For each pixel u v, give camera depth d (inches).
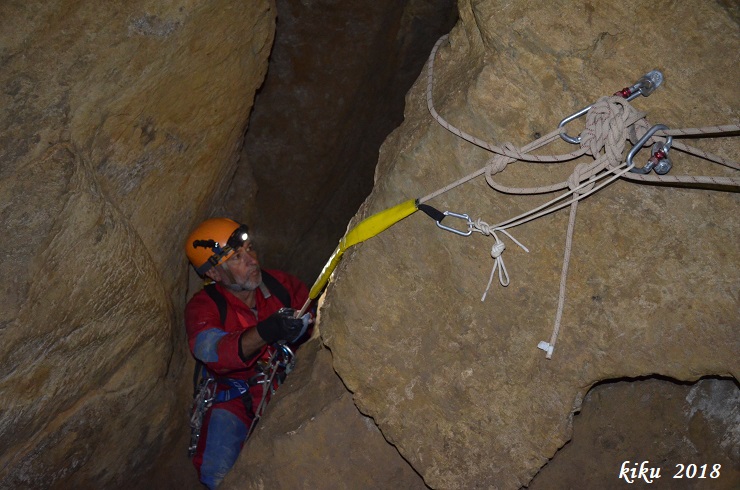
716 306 74.4
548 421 82.2
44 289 92.0
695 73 69.0
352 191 167.3
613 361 79.0
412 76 152.5
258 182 158.2
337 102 149.2
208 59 106.9
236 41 110.5
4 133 86.2
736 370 75.1
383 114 158.6
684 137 70.7
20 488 107.9
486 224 77.5
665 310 76.2
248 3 108.6
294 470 103.9
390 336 86.5
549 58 72.4
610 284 77.2
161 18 95.3
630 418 93.5
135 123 101.0
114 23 91.4
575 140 71.6
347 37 143.1
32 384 98.1
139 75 96.7
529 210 76.7
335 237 170.4
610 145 69.0
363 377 88.8
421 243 82.7
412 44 146.9
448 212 79.4
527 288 79.8
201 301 126.2
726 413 91.0
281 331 111.7
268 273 131.6
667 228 74.0
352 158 162.1
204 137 116.3
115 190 102.7
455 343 83.9
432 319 84.6
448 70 85.7
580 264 77.6
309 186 158.7
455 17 142.1
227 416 125.3
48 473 110.7
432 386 85.8
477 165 77.9
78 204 92.8
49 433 107.2
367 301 86.3
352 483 101.7
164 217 116.0
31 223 88.7
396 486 100.7
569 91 73.0
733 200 71.2
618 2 69.1
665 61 69.6
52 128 89.7
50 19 86.4
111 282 101.6
